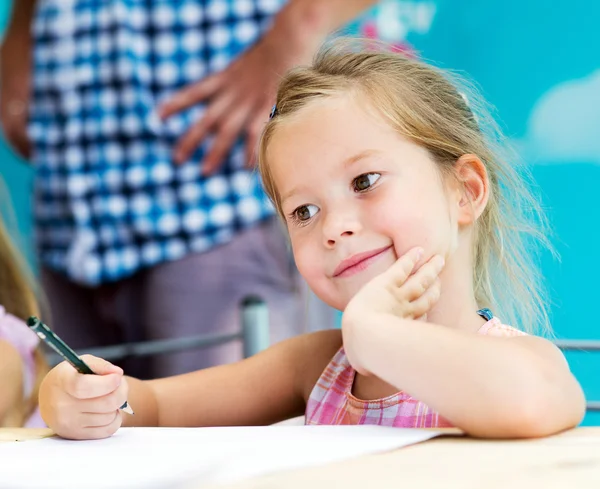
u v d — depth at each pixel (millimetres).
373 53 1064
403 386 712
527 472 518
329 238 920
